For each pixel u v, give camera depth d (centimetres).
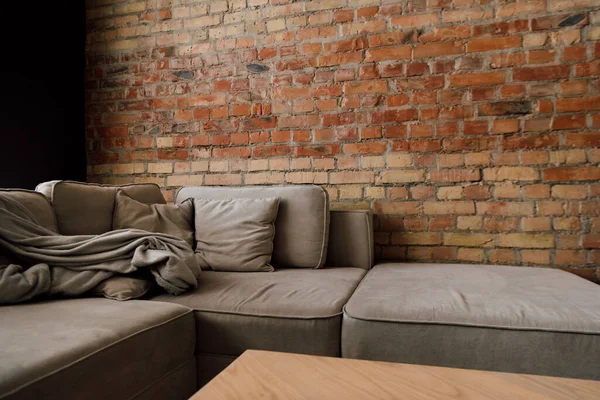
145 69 277
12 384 81
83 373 96
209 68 265
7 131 229
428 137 229
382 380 80
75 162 278
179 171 271
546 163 212
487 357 120
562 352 115
